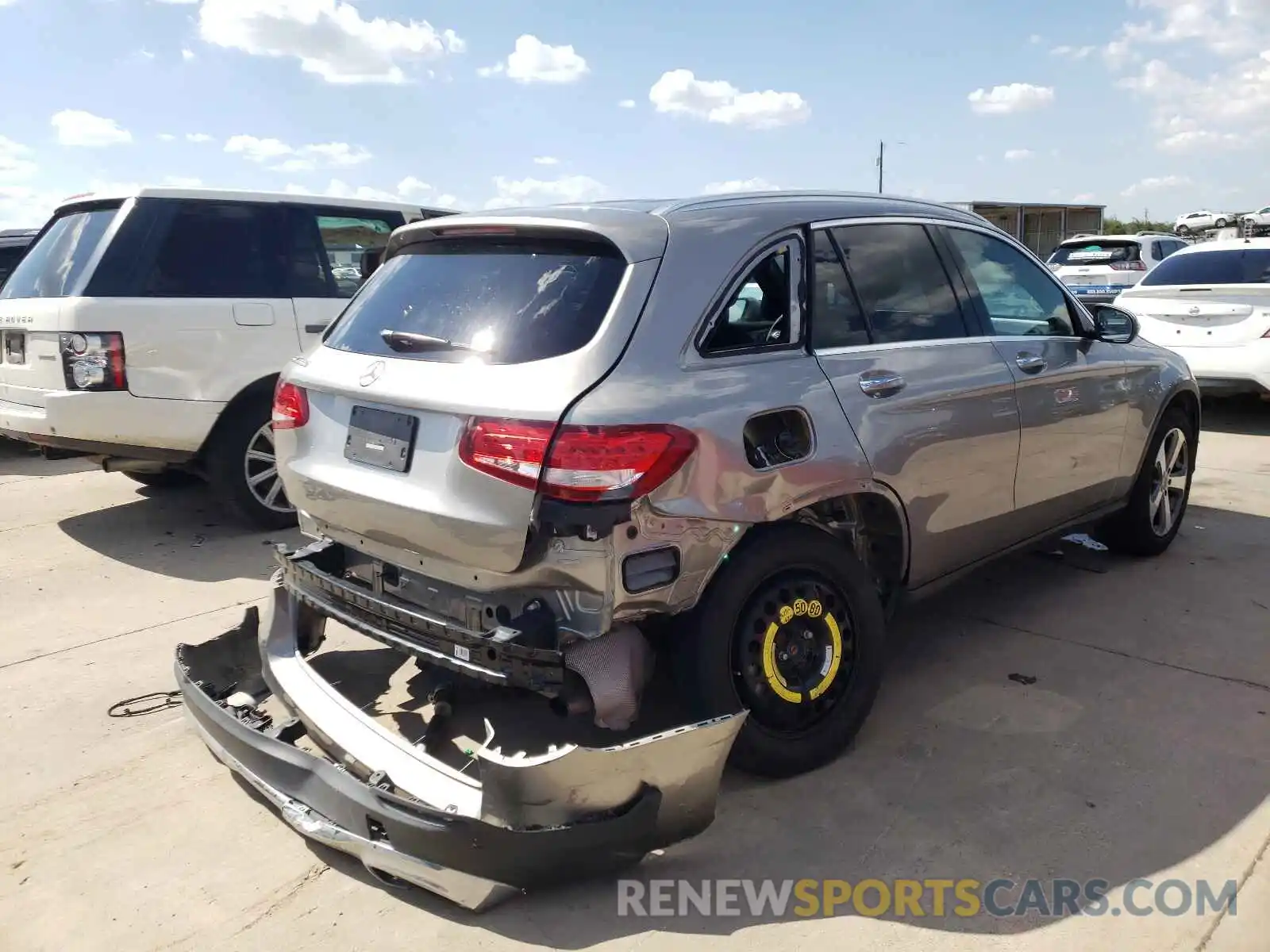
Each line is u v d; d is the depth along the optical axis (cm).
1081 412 441
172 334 561
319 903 270
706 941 252
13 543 602
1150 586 498
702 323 293
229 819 310
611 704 275
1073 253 1623
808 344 327
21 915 267
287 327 605
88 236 574
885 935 254
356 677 391
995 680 397
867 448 328
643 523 267
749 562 298
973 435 375
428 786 266
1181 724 358
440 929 259
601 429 258
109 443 553
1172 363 526
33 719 376
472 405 269
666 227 300
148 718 377
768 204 336
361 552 321
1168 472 534
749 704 309
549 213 312
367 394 298
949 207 413
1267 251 900
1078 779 323
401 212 684
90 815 313
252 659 358
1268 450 817
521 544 261
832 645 326
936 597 491
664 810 264
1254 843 288
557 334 280
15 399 582
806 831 297
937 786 320
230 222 596
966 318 391
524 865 248
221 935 258
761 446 296
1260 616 457
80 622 474
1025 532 428
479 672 264
